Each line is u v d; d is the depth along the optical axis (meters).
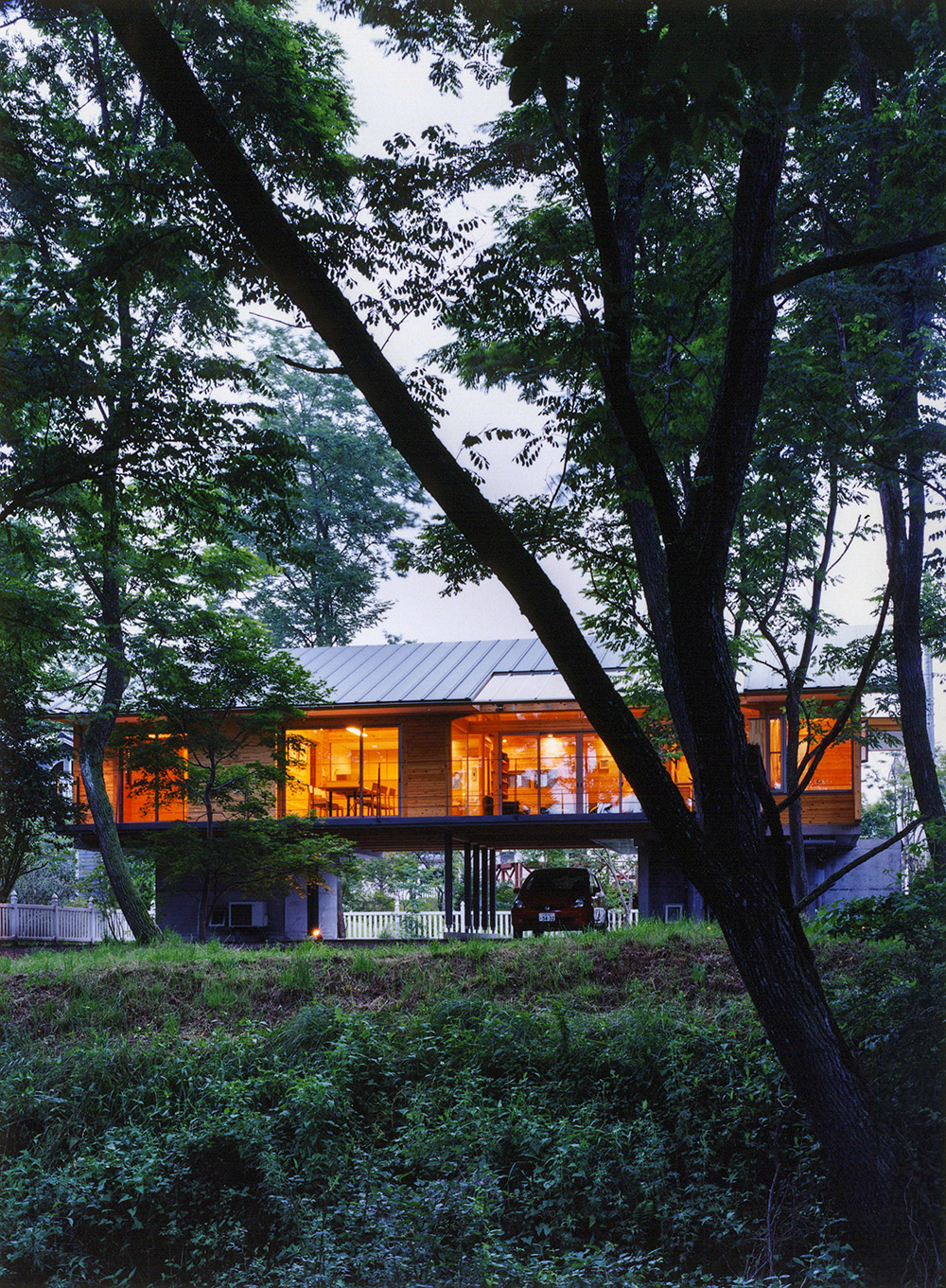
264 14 11.89
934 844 8.61
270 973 13.80
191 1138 9.92
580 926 20.50
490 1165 9.34
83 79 15.44
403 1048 11.37
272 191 10.40
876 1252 7.05
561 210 9.99
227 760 26.03
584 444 9.24
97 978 13.87
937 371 11.81
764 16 3.12
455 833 24.75
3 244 11.89
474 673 26.14
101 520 14.02
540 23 3.61
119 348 12.79
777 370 10.89
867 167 11.34
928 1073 7.77
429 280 8.23
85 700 20.89
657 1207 8.48
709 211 11.04
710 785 7.26
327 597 40.81
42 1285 8.66
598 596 13.60
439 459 6.96
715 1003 11.95
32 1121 10.80
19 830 20.45
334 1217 8.91
